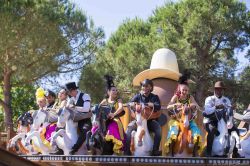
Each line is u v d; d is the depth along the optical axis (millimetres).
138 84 17281
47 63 36188
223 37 39625
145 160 12977
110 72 40906
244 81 40594
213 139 13766
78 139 14344
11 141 16609
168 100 16109
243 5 39781
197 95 38469
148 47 39375
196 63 37688
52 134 14844
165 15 40281
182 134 13422
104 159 13227
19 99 45219
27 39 34688
